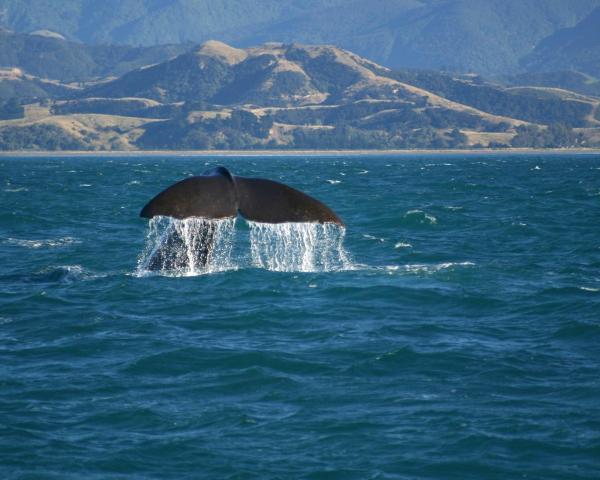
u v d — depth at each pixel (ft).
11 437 139.85
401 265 290.76
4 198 636.48
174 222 263.08
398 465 131.13
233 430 143.43
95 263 296.92
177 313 218.38
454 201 597.52
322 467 130.62
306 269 274.98
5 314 219.00
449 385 163.63
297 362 177.06
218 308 223.30
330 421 146.92
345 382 165.68
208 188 190.19
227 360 178.70
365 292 241.35
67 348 187.83
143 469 130.21
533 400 155.22
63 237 372.38
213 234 258.57
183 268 257.96
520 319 214.48
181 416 149.38
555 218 463.83
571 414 148.36
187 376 169.48
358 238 351.05
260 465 131.23
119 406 153.28
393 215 465.06
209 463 131.95
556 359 179.52
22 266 292.40
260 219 189.57
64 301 231.91
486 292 242.37
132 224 431.43
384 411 151.12
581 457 132.67
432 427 143.95
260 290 241.14
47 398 157.07
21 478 126.52
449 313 220.84
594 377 166.91
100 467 130.41
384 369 173.17
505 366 174.09
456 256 315.78
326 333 199.72
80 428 144.05
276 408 153.07
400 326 206.69
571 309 222.89
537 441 138.00
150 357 179.83
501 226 414.00
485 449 135.64
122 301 229.86
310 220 191.11
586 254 323.37
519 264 294.66
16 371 172.24
